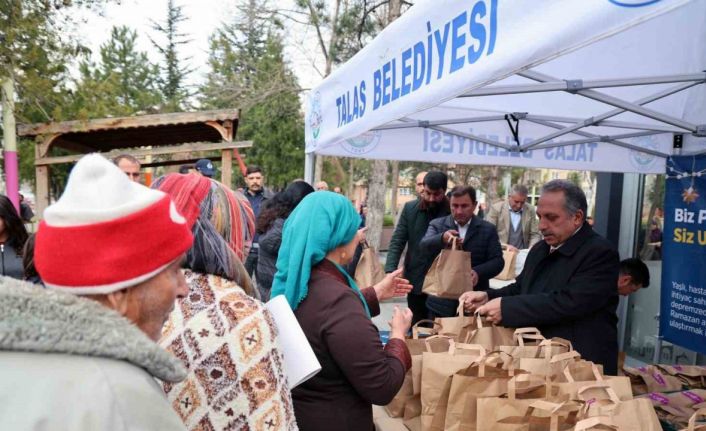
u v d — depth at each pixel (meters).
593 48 2.14
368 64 1.92
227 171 6.44
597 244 2.02
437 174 3.81
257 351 0.92
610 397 1.39
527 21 1.02
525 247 6.23
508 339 2.00
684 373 2.25
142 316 0.71
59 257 0.63
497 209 6.40
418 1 1.50
